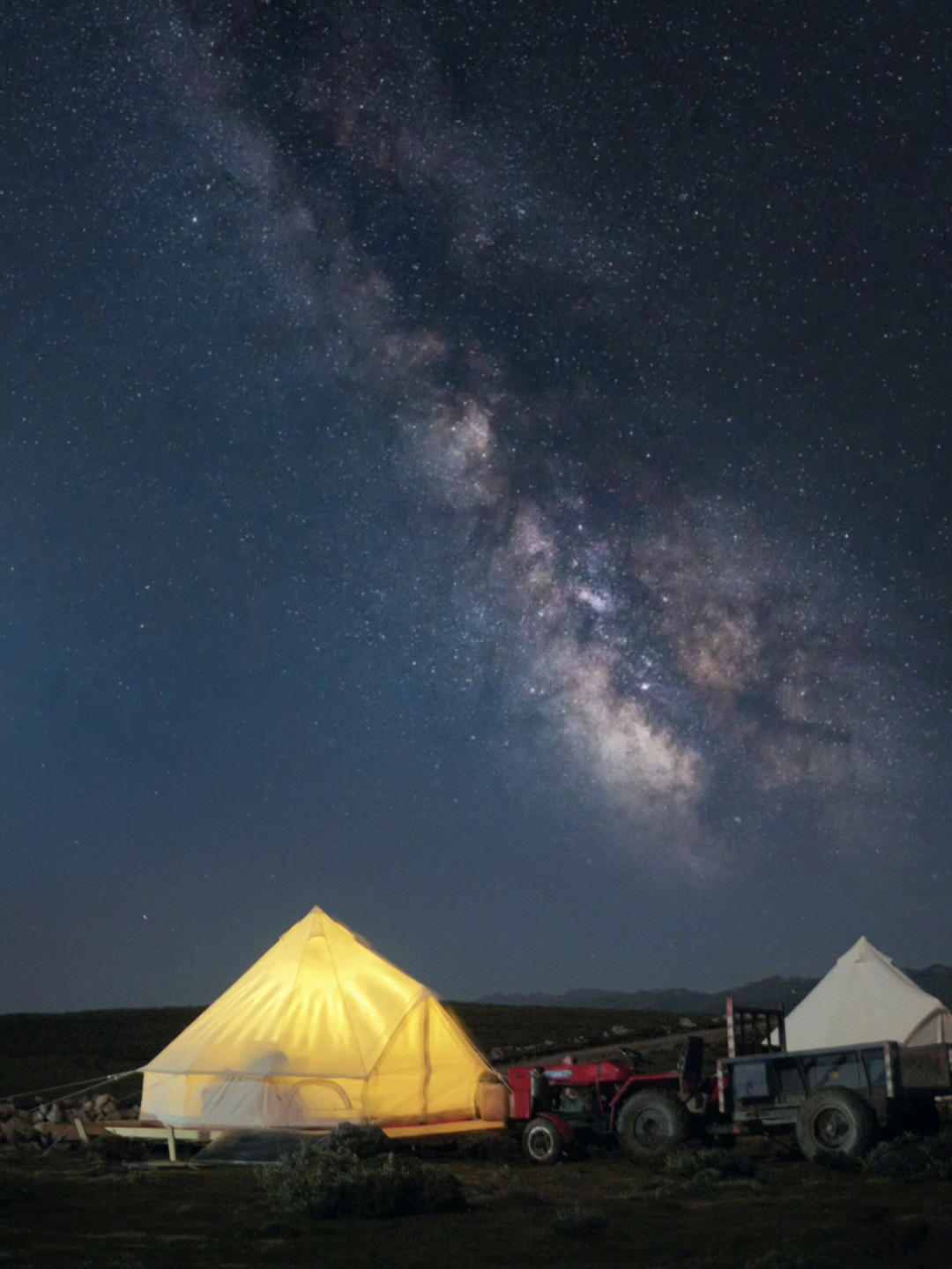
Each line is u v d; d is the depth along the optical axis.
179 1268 10.25
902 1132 18.09
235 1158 19.39
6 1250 11.12
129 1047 51.12
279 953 23.44
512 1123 20.78
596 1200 14.37
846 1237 11.12
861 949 27.89
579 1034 60.25
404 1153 20.12
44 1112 25.34
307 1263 10.52
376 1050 21.53
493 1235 11.96
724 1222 12.36
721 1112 18.47
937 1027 26.17
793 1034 26.94
